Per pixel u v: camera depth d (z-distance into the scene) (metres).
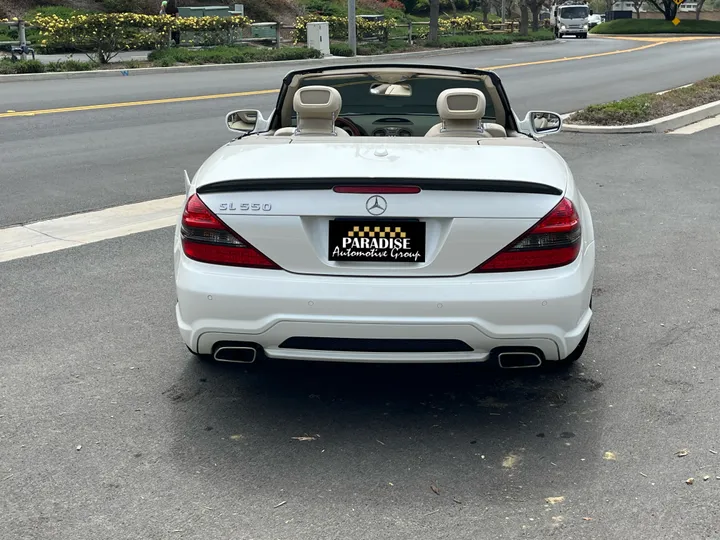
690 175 9.45
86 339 4.80
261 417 3.90
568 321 3.49
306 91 4.32
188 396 4.11
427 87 5.51
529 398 4.08
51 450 3.58
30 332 4.89
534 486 3.30
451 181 3.36
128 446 3.62
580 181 9.14
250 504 3.19
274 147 3.92
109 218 7.54
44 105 15.38
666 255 6.42
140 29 26.30
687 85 18.33
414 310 3.39
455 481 3.34
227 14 40.06
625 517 3.09
